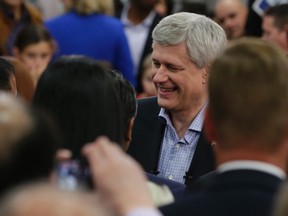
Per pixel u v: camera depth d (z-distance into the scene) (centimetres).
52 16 1340
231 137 350
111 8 1098
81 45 1069
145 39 1147
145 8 1147
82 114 388
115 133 395
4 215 247
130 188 311
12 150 295
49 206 244
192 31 550
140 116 588
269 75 348
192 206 346
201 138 562
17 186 290
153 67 566
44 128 307
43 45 923
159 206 364
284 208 276
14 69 586
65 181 338
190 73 554
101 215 246
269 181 342
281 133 348
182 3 1302
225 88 350
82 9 1063
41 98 394
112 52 1078
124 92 496
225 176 347
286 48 939
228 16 1196
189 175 559
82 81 392
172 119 575
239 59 353
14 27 1048
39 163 304
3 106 296
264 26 952
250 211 336
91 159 326
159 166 573
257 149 348
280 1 1209
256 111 346
